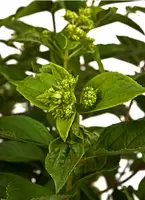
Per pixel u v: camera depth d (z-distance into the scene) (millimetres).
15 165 954
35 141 771
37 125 778
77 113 701
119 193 929
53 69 706
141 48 1030
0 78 1038
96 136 768
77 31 814
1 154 861
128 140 718
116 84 665
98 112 1072
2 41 1121
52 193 726
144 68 1078
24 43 1021
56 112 676
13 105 1166
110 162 803
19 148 872
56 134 898
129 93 649
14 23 1048
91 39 827
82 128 737
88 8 911
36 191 718
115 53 995
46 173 889
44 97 681
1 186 799
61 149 682
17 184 721
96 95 680
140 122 727
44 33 874
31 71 1042
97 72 1012
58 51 859
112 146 724
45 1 1028
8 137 772
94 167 791
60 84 685
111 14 967
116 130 732
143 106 999
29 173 971
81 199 873
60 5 1033
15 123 778
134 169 1081
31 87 710
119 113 1105
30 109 1097
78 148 684
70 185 760
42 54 1078
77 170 780
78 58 918
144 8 1080
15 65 1042
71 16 854
